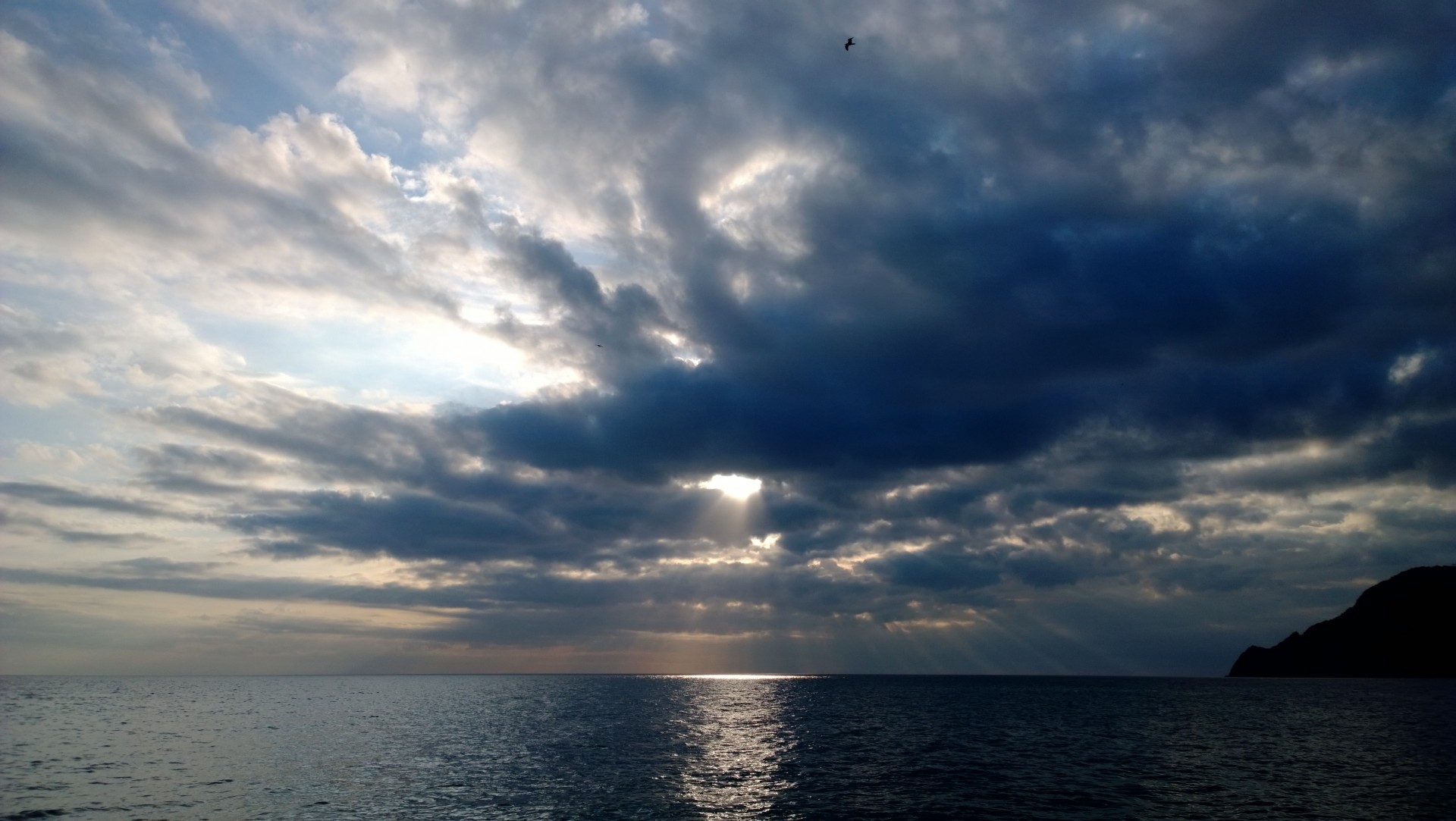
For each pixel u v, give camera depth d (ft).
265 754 224.74
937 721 343.67
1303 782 179.63
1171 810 148.25
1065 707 428.15
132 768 197.57
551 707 447.83
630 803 154.92
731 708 435.12
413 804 152.76
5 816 142.72
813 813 146.61
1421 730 296.92
